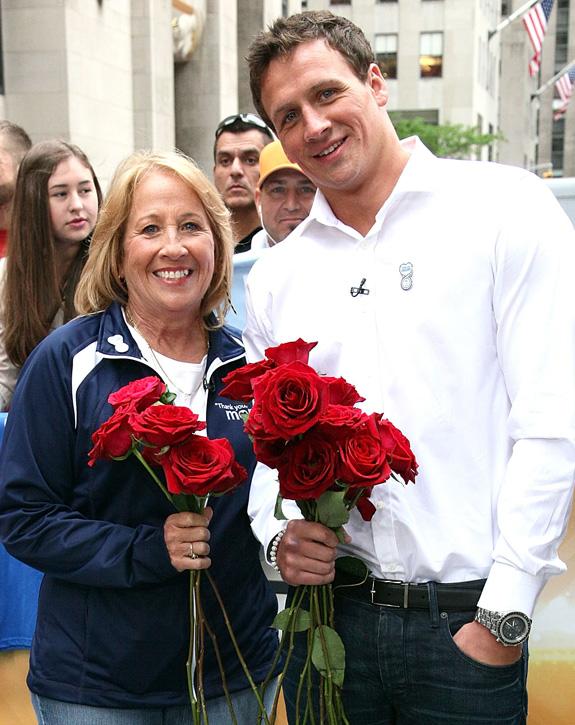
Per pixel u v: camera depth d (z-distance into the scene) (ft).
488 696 7.59
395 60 213.87
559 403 7.41
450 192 7.93
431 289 7.84
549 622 10.63
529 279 7.57
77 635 8.43
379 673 7.97
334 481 7.21
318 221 8.39
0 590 10.70
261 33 8.14
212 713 8.61
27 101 59.36
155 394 7.59
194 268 8.67
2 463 8.46
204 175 8.82
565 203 12.03
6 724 10.78
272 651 9.14
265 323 8.77
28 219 12.17
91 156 62.39
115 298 8.97
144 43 69.82
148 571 8.05
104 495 8.40
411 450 7.72
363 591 7.98
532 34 92.99
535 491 7.38
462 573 7.80
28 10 58.80
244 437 8.77
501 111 259.19
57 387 8.38
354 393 7.32
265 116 8.39
